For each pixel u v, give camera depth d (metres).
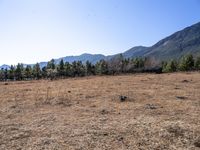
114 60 98.12
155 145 10.68
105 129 12.82
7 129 13.09
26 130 12.88
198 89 26.77
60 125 13.67
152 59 103.12
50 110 17.55
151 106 18.11
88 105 19.09
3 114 16.55
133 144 10.81
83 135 11.98
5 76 97.44
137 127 13.07
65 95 24.17
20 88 33.44
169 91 25.47
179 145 10.68
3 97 24.25
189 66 85.56
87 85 34.06
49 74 92.56
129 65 93.38
